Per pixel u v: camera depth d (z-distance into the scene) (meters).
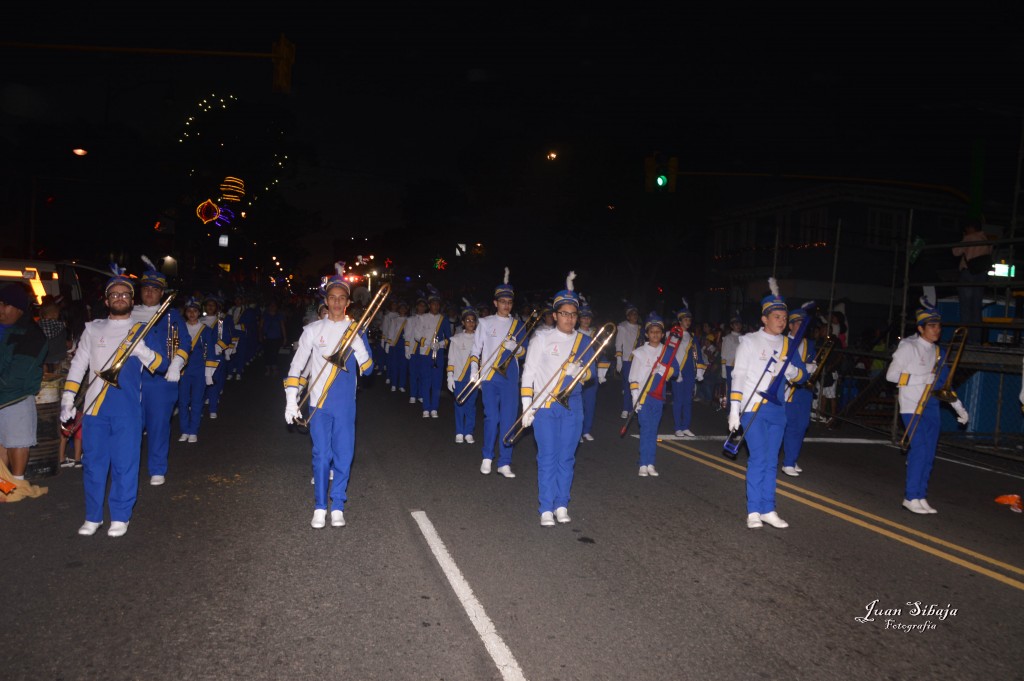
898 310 27.59
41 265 11.95
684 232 35.97
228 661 4.01
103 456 5.89
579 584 5.21
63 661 3.96
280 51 11.18
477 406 15.43
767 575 5.49
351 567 5.42
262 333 19.88
